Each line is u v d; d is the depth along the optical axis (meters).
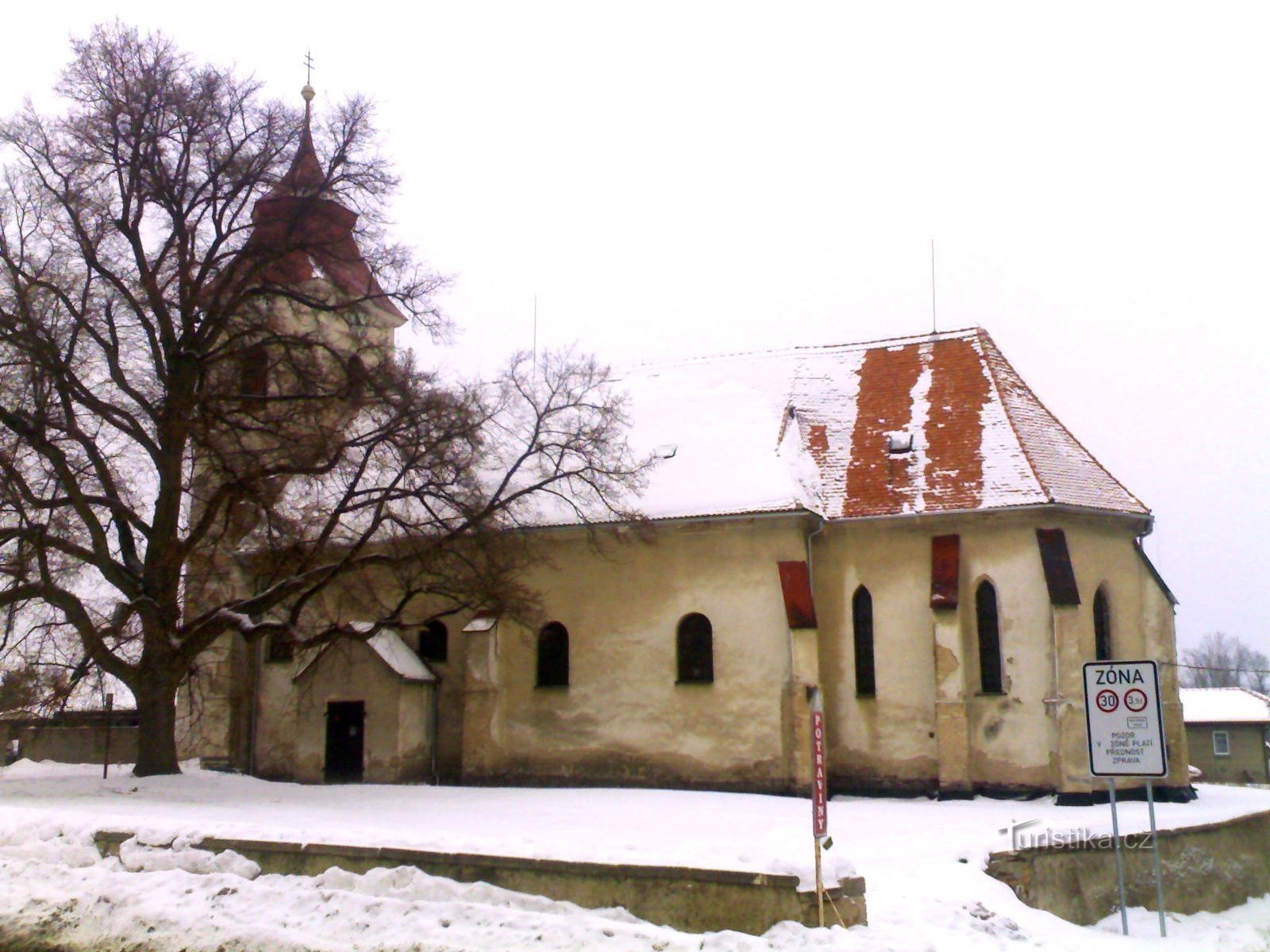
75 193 27.94
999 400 32.38
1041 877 18.94
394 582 35.12
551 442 30.67
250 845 15.66
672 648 31.48
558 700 32.50
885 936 13.01
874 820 23.59
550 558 33.25
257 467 28.14
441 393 28.33
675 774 30.81
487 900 13.64
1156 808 26.36
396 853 14.77
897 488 31.34
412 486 28.59
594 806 25.06
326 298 32.81
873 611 30.80
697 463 33.25
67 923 14.39
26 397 26.70
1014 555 29.58
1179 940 17.34
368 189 29.95
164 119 28.62
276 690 35.94
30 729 42.72
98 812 20.78
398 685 33.09
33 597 26.88
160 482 28.75
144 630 28.02
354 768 33.56
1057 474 30.34
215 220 29.52
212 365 29.27
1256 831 24.80
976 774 28.91
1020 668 28.94
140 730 28.89
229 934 13.54
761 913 12.87
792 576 30.31
